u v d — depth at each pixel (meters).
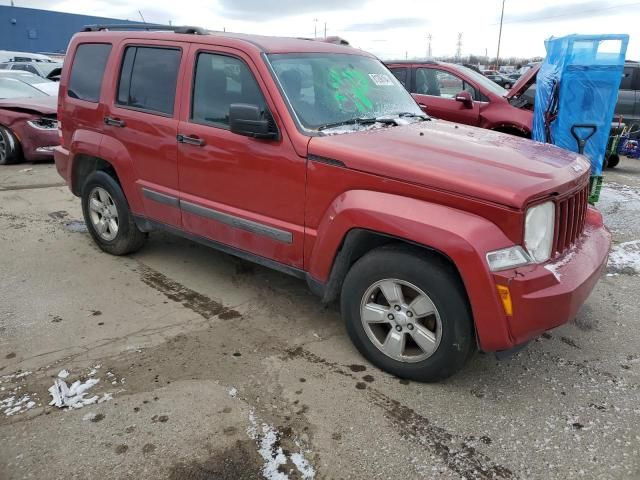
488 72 34.06
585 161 3.51
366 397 3.00
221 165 3.78
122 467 2.47
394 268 2.98
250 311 4.02
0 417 2.79
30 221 6.14
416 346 3.19
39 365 3.26
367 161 3.04
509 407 2.94
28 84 10.64
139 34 4.44
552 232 2.92
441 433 2.73
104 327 3.74
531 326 2.74
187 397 2.97
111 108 4.56
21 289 4.32
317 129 3.44
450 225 2.73
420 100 8.50
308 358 3.39
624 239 5.79
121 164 4.53
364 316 3.22
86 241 5.50
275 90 3.47
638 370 3.31
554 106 6.13
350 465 2.51
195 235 4.20
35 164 9.31
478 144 3.39
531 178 2.82
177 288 4.40
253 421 2.79
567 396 3.04
